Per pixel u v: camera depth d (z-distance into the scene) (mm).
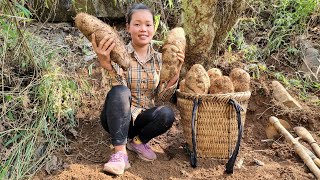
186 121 2785
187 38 3271
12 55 3062
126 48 2627
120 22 3963
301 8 4020
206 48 3320
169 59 2666
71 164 2676
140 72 2713
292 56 3869
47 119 2965
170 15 3932
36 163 2650
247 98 2750
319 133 3178
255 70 3652
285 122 3262
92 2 3807
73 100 3135
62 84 3088
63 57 3404
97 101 3256
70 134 2980
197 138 2760
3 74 2953
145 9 2648
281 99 3371
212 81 2805
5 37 2914
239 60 3779
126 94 2564
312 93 3592
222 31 3408
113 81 2672
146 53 2750
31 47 3121
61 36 3637
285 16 4137
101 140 2961
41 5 3410
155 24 3508
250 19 3939
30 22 3273
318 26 4086
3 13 2881
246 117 3361
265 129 3268
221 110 2674
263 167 2783
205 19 3195
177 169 2697
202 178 2615
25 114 2850
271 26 4105
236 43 3963
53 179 2516
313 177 2682
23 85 3057
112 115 2547
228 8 3322
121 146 2584
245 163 2852
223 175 2654
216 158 2797
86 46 3611
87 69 3465
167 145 3035
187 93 2709
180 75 3371
